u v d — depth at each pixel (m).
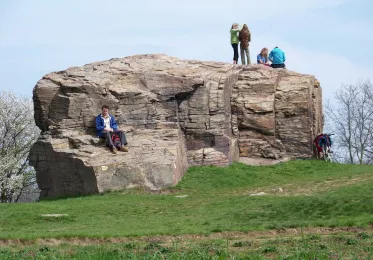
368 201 20.28
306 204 20.67
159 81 32.97
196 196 26.30
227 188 28.89
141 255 12.98
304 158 34.88
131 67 33.66
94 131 31.55
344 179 27.28
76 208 22.75
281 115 35.16
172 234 17.20
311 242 15.26
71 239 16.86
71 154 29.55
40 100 32.12
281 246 14.77
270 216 19.75
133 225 19.12
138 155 29.22
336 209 19.75
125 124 32.00
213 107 33.06
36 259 13.12
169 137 31.58
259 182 30.27
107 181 28.02
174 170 28.95
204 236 17.08
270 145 34.75
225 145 32.91
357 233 16.62
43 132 32.78
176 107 33.00
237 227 17.94
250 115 34.78
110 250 14.13
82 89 31.75
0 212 21.59
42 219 20.44
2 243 16.36
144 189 28.20
